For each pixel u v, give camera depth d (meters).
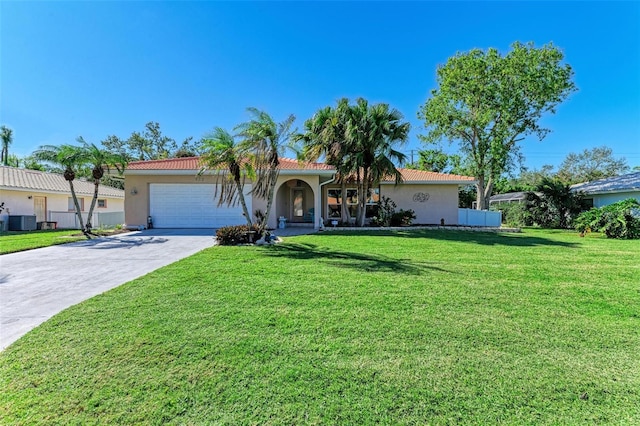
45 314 4.38
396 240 12.52
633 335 3.71
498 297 5.09
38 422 2.25
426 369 2.93
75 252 9.70
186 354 3.18
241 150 10.91
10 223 17.94
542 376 2.83
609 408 2.41
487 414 2.34
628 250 10.32
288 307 4.54
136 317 4.15
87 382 2.72
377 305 4.63
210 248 10.25
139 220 16.97
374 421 2.26
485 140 25.27
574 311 4.48
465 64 24.03
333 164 16.89
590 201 22.95
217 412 2.35
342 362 3.04
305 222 21.56
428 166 34.84
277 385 2.68
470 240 12.77
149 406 2.42
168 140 42.97
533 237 14.23
